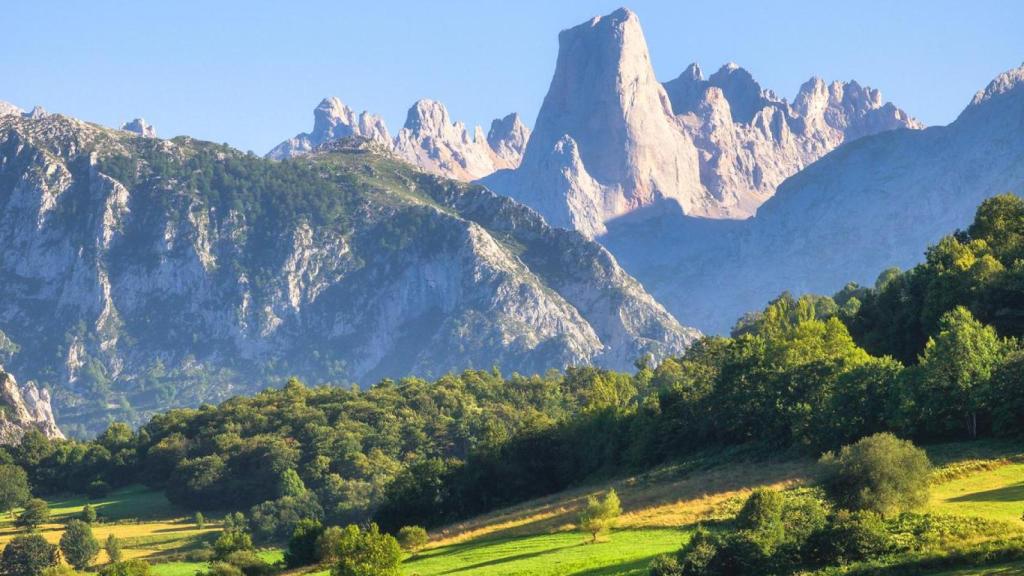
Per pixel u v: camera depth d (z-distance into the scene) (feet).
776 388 502.38
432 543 439.22
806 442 450.71
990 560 250.37
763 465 449.89
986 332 429.38
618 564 314.96
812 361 502.38
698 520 361.92
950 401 409.49
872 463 298.97
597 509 369.30
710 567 278.67
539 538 393.91
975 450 378.53
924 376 419.54
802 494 320.29
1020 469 345.92
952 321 437.17
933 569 251.60
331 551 467.11
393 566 356.79
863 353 511.40
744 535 281.13
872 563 258.57
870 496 294.66
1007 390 392.68
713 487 412.98
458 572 346.33
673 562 282.56
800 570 269.23
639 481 482.69
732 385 520.83
